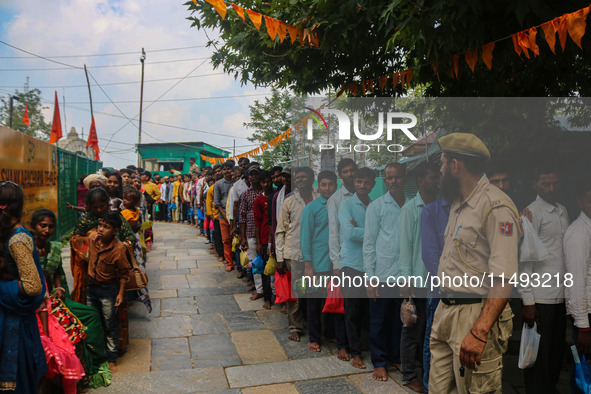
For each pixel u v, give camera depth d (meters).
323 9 3.10
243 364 3.86
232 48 4.00
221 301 5.84
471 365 1.97
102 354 3.52
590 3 2.59
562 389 3.35
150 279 7.09
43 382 3.05
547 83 3.62
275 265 4.73
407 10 2.68
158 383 3.48
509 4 2.55
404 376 3.41
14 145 5.30
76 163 11.22
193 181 14.55
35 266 2.50
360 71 4.41
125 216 4.95
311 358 3.98
